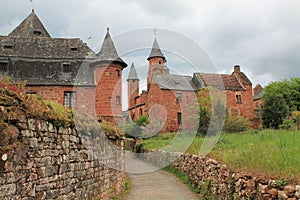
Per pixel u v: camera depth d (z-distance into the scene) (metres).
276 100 22.98
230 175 6.11
